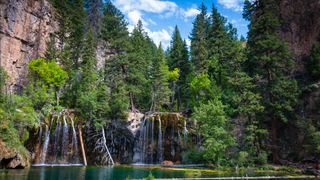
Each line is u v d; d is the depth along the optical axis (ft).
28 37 192.24
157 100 202.90
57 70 173.78
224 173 109.60
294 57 172.24
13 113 126.62
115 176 100.83
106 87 171.32
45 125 154.40
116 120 171.22
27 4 192.75
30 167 125.49
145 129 172.14
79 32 211.82
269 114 147.23
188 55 229.86
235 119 151.23
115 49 189.06
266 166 125.80
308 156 137.80
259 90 151.74
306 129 138.31
